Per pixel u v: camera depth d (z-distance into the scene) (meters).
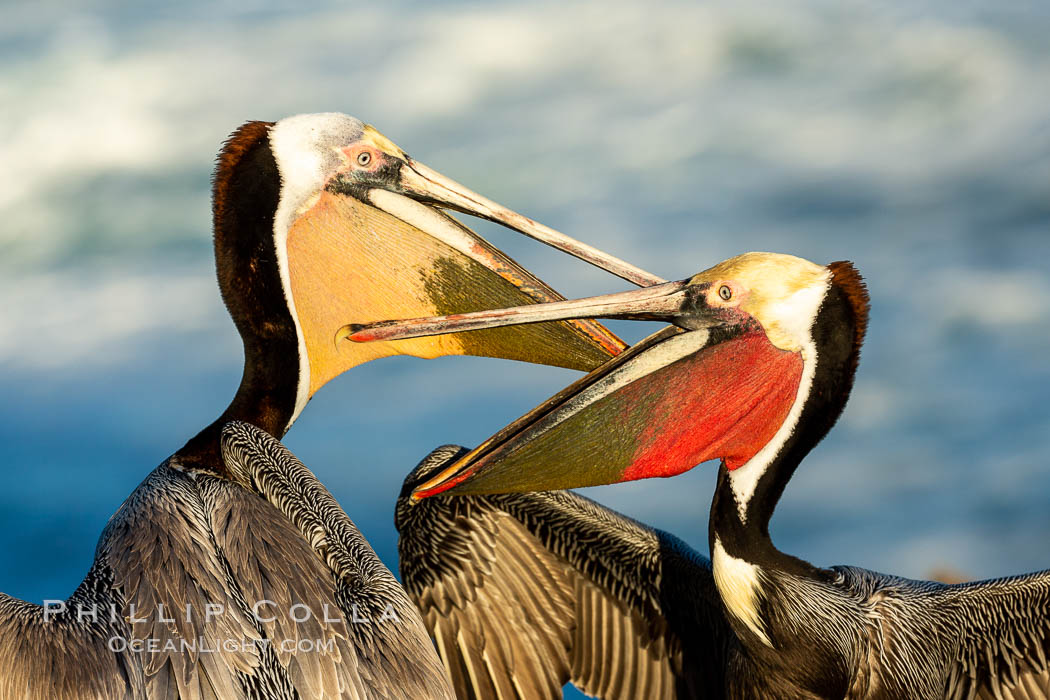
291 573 6.72
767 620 7.16
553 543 8.25
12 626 6.25
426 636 6.77
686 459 7.13
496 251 7.97
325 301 7.94
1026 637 7.43
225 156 7.75
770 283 6.99
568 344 7.92
